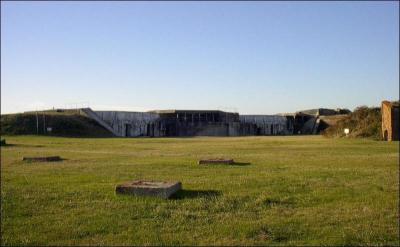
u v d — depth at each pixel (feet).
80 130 351.25
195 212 42.63
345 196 50.80
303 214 42.29
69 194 51.44
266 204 46.34
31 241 34.73
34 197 49.75
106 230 37.37
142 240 34.71
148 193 48.78
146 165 86.02
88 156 115.03
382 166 82.43
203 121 453.58
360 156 108.17
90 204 46.11
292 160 96.68
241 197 49.24
